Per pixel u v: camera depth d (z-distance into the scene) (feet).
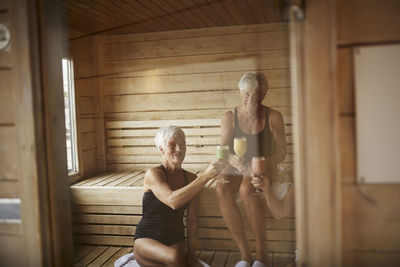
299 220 3.93
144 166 10.50
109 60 10.69
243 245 6.55
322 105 3.70
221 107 10.23
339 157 3.73
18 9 4.36
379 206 3.75
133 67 10.59
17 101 4.45
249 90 7.38
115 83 10.61
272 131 7.44
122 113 10.68
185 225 7.13
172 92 10.50
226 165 7.13
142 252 6.31
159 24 9.58
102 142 10.49
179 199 6.40
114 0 7.30
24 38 4.38
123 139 10.56
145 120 10.59
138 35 10.55
